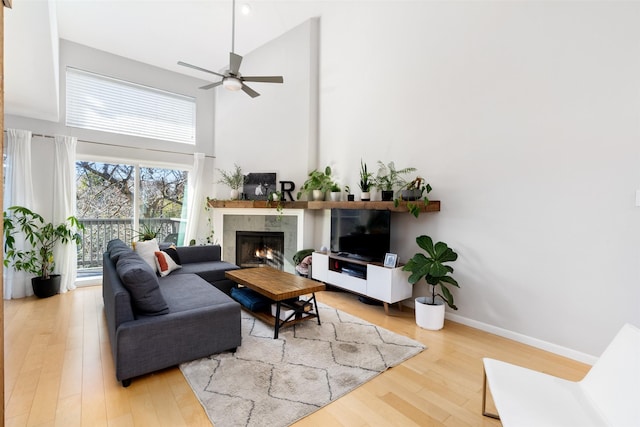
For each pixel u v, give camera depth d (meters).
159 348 2.07
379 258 3.57
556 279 2.57
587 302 2.42
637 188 2.20
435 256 2.96
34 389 1.94
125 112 4.96
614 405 1.32
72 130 4.46
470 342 2.74
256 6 4.21
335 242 4.18
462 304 3.19
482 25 3.00
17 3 2.43
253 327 2.94
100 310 3.41
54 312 3.33
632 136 2.21
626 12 2.23
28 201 3.93
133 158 4.98
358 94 4.22
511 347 2.66
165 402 1.84
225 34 4.71
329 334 2.82
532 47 2.68
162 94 5.33
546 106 2.61
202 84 5.71
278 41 5.01
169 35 4.55
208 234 5.69
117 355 1.92
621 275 2.27
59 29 4.21
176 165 5.40
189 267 3.88
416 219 3.57
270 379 2.08
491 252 2.96
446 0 3.27
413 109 3.59
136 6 3.93
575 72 2.46
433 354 2.51
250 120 5.38
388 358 2.40
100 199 4.75
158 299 2.16
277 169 5.09
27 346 2.54
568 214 2.50
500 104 2.88
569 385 1.54
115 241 3.61
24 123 4.08
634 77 2.20
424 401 1.91
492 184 2.94
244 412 1.75
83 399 1.85
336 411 1.80
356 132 4.25
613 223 2.30
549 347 2.60
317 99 4.81
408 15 3.63
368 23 4.07
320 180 4.39
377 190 3.88
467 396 1.96
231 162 5.59
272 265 5.26
